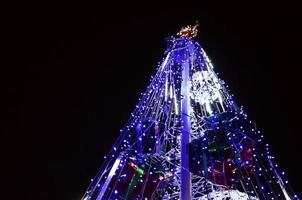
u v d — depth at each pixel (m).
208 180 12.46
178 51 21.58
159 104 16.81
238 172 12.34
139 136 15.11
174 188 14.62
